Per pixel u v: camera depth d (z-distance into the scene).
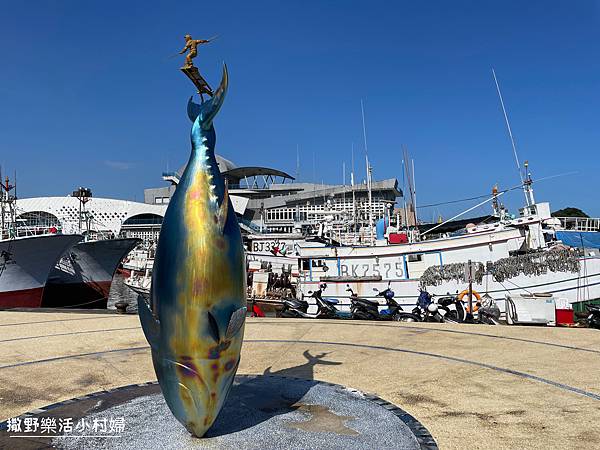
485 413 6.22
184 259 5.02
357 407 6.11
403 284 23.70
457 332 12.21
